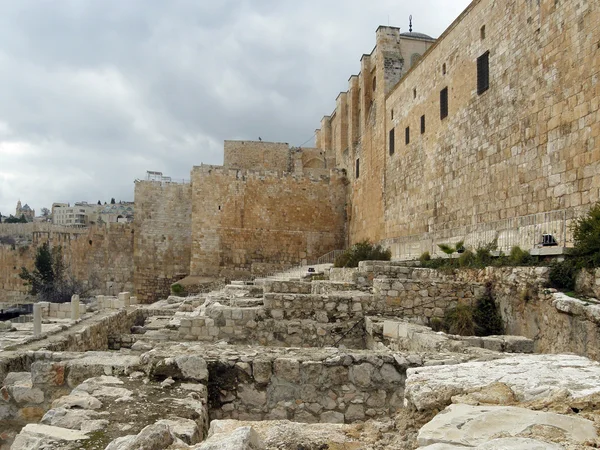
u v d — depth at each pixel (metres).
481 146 25.53
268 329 13.48
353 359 7.37
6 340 13.83
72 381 7.45
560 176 18.77
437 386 5.36
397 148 39.41
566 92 18.53
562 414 4.40
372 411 7.22
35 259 57.91
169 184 54.38
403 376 7.33
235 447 3.94
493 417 4.38
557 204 18.94
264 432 4.99
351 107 53.53
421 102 34.47
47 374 7.48
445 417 4.51
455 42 28.97
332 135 66.38
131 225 57.03
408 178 36.81
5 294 58.88
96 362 7.61
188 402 6.14
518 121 21.94
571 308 11.21
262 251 52.22
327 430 5.14
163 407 5.94
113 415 5.64
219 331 13.45
